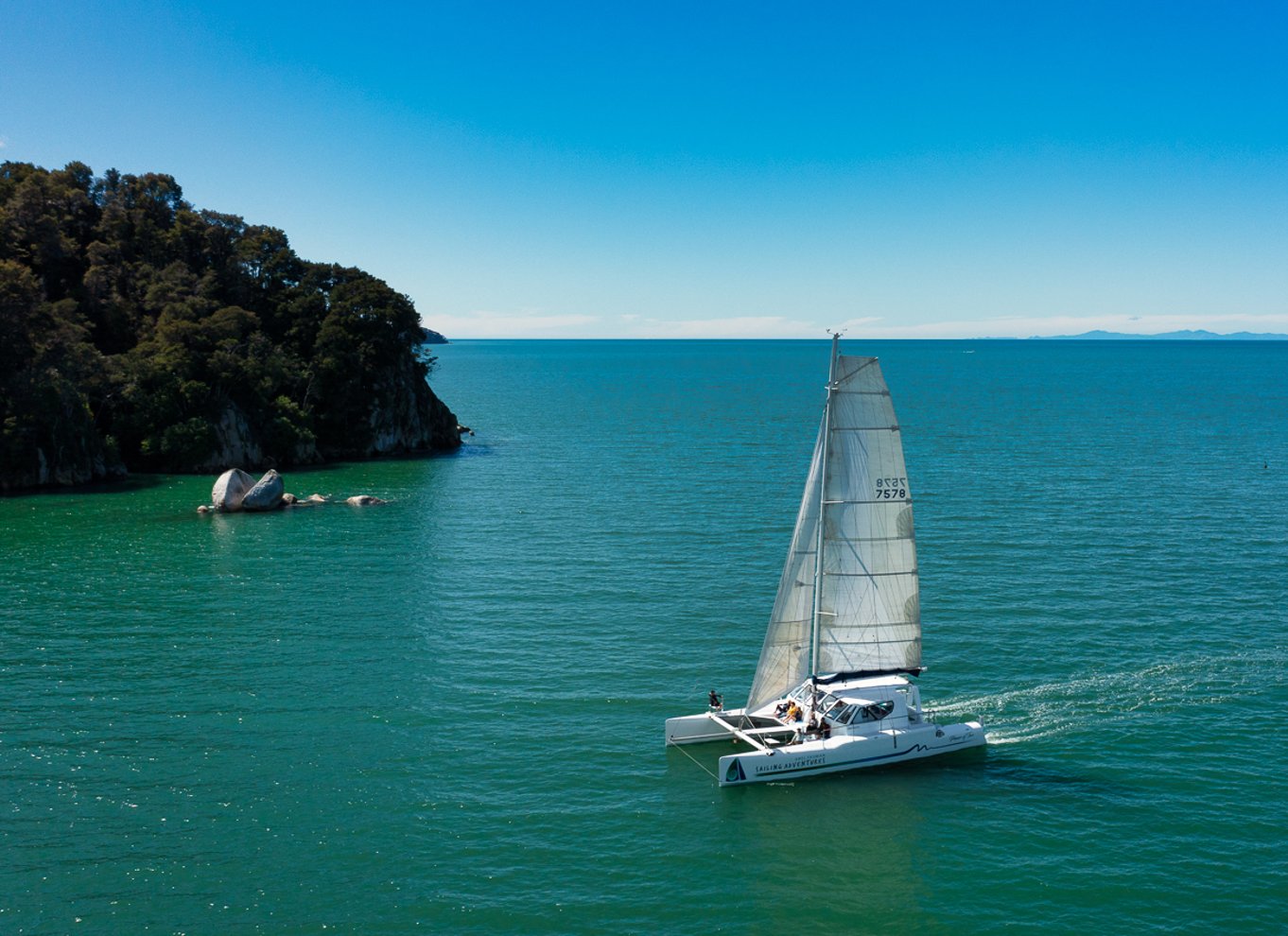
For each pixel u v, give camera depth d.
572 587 66.00
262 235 158.12
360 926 29.69
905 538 40.88
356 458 139.38
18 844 33.66
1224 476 109.75
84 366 116.12
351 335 143.00
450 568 71.69
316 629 57.25
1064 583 64.62
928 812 36.59
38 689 47.62
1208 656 51.28
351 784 38.19
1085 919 30.25
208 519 92.50
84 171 159.12
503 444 151.75
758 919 30.28
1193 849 33.81
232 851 33.44
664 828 35.31
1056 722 43.91
